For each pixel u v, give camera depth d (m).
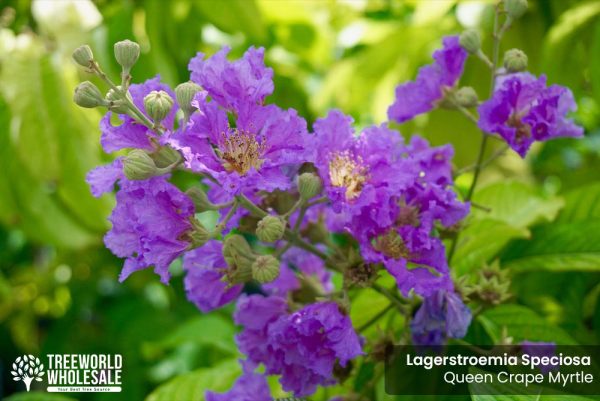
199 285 0.55
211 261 0.54
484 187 0.73
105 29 0.88
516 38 0.84
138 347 1.12
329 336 0.51
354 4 1.05
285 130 0.51
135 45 0.50
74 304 1.22
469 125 0.84
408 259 0.53
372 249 0.52
